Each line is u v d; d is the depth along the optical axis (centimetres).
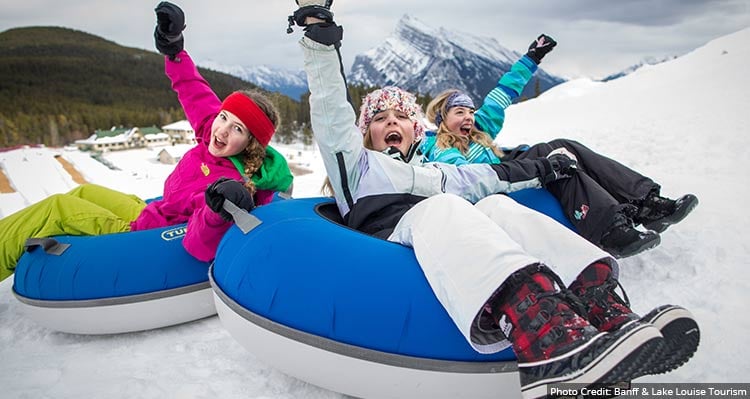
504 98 354
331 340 148
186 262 222
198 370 188
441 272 139
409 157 255
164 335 221
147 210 257
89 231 247
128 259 216
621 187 237
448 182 211
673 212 228
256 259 171
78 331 218
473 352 142
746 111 752
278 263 165
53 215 240
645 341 108
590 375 112
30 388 179
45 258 224
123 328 216
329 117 197
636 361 110
